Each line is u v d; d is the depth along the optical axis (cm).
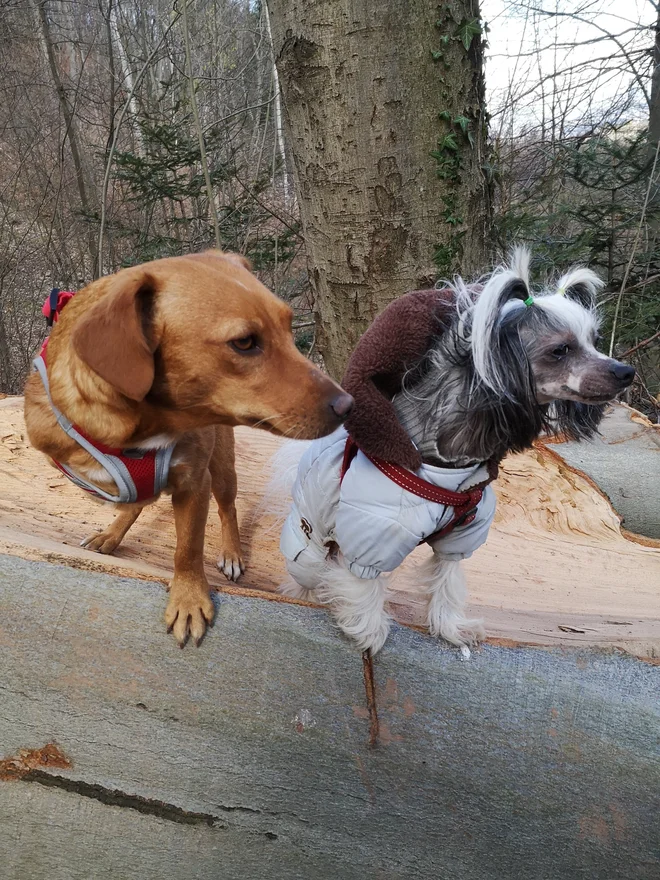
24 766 52
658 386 215
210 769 52
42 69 301
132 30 298
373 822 53
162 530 91
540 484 111
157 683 54
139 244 218
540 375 57
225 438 83
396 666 57
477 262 114
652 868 53
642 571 101
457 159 107
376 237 110
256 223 228
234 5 327
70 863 51
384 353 55
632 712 56
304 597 78
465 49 103
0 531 63
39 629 54
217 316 54
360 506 57
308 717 54
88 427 58
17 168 301
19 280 275
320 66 104
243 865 52
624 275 186
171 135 207
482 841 53
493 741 55
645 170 186
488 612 79
